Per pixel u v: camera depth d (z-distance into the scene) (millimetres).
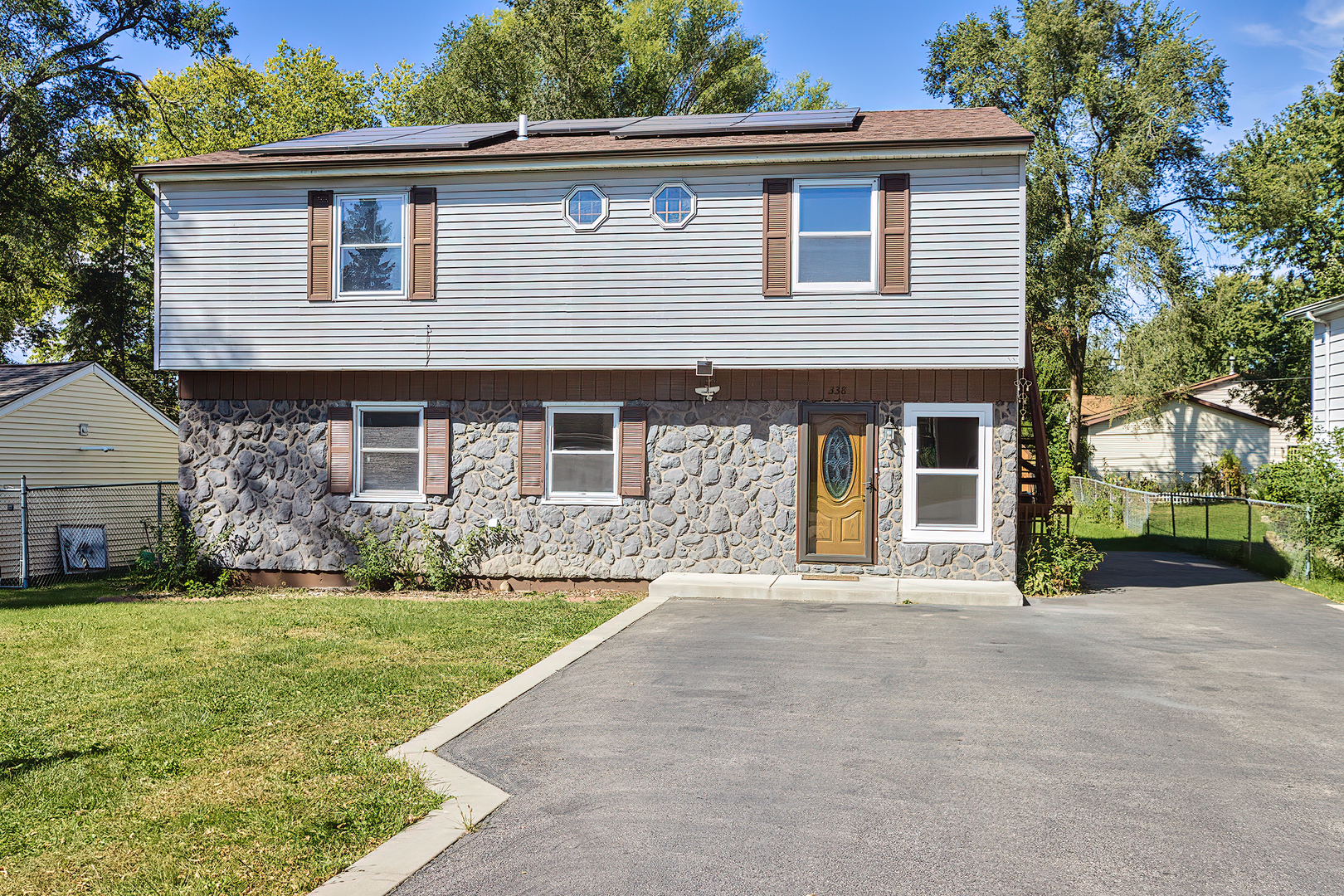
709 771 5691
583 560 13992
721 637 9805
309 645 9500
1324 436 20328
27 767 5770
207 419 14938
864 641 9562
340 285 14258
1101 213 33969
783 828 4828
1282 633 10258
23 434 20438
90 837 4730
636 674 8188
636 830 4812
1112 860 4453
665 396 13797
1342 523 14547
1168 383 33500
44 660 8961
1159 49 33375
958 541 13070
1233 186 35625
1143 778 5559
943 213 12812
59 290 35625
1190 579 15633
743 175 13305
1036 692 7520
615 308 13586
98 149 28391
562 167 13500
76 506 21703
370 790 5391
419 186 14031
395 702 7281
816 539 13492
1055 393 38656
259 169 14094
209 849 4605
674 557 13766
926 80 39281
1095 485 33750
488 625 10719
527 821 4969
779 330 13195
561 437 14172
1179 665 8531
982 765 5773
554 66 32031
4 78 25688
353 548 14547
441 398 14359
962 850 4551
